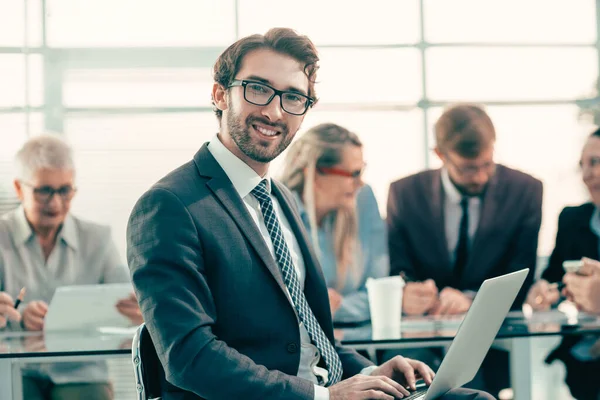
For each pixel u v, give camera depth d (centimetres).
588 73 379
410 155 372
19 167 265
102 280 272
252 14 366
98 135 358
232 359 132
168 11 363
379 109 371
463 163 270
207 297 137
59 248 269
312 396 133
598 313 241
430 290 244
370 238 267
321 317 158
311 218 259
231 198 146
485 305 139
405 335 199
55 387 246
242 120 148
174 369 131
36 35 354
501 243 272
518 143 375
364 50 370
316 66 154
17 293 265
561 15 378
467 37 374
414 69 372
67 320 223
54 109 356
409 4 371
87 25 358
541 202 277
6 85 353
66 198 267
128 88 361
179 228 137
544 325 215
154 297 134
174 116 363
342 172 257
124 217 356
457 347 135
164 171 362
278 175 271
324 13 368
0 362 194
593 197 282
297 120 151
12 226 267
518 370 214
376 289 217
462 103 282
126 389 269
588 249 278
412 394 144
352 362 160
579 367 265
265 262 143
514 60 377
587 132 376
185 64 364
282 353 142
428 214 274
